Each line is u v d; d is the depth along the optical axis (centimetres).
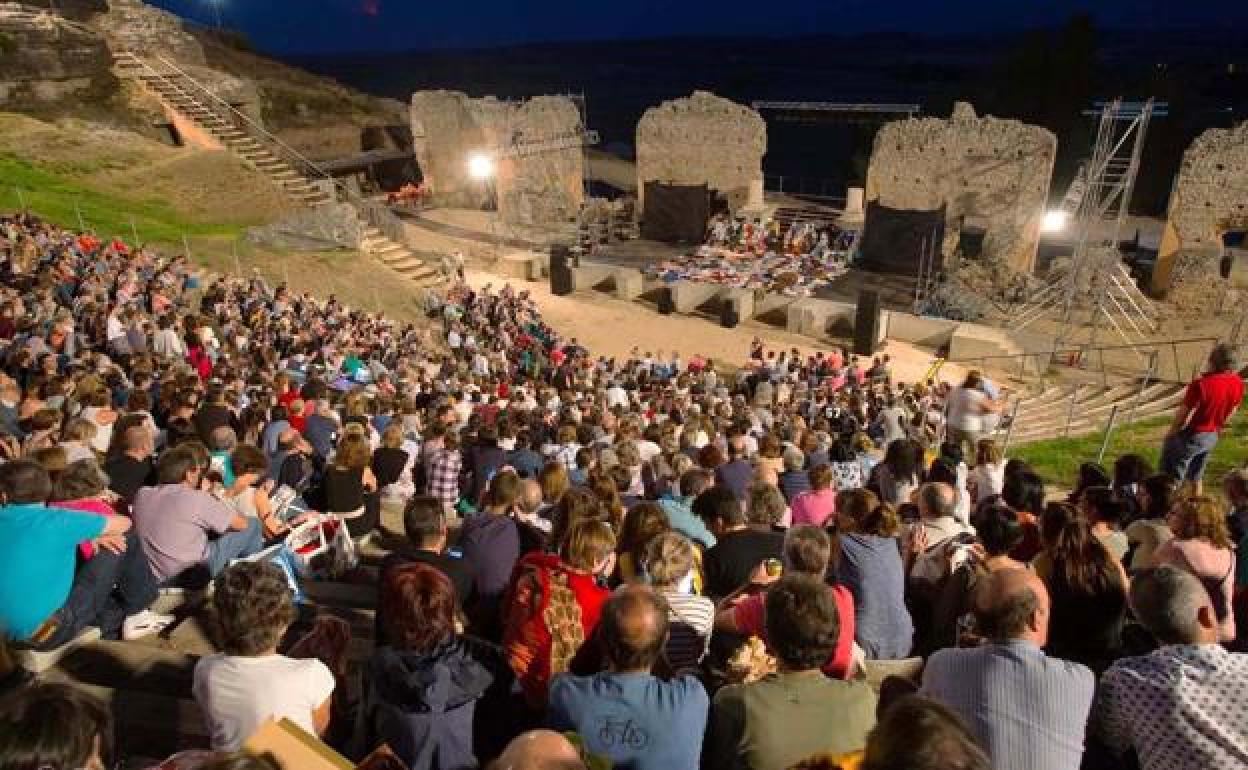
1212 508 536
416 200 5394
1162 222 5272
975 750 246
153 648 616
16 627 555
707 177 4688
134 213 3048
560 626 475
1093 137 5584
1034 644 398
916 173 3884
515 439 1151
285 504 859
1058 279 3550
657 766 375
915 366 3084
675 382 2306
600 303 3816
